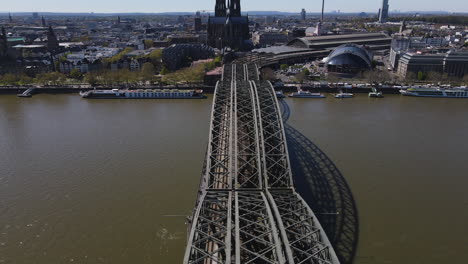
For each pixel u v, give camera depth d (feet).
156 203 319.88
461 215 303.27
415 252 256.93
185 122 556.51
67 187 349.82
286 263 184.65
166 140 470.80
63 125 548.31
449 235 277.03
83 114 616.80
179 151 432.25
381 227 283.79
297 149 436.76
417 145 458.91
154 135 492.13
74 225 291.58
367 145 455.22
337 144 456.45
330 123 549.13
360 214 300.81
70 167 392.88
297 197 249.75
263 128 338.95
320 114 604.90
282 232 196.75
